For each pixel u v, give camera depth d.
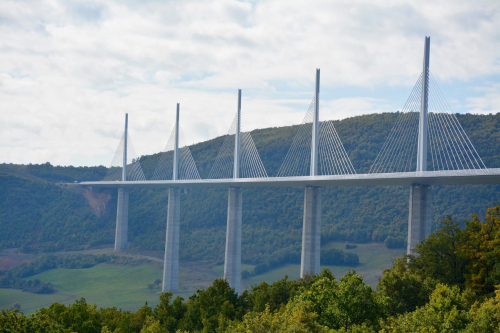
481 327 32.31
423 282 46.00
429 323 33.72
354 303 37.34
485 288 49.16
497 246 49.09
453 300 37.69
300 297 40.22
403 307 41.59
